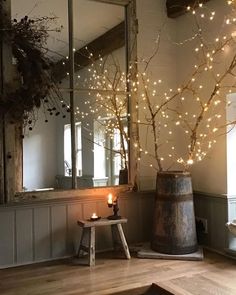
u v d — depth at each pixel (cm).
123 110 340
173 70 362
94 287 243
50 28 303
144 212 349
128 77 341
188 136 352
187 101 353
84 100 321
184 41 354
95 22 326
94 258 292
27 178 298
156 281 252
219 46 312
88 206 323
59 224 311
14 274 271
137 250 318
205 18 326
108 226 331
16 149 292
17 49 283
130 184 341
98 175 328
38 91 283
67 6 313
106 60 331
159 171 325
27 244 298
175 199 304
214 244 326
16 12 290
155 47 354
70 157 314
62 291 237
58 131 309
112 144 334
